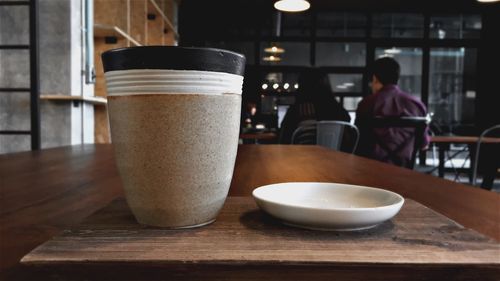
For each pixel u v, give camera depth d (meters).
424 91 6.80
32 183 0.72
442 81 7.07
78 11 2.69
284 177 0.81
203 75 0.35
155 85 0.35
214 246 0.33
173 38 5.89
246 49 6.84
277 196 0.47
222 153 0.38
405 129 2.48
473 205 0.57
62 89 2.60
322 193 0.50
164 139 0.35
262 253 0.31
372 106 2.66
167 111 0.35
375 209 0.36
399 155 2.50
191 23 6.78
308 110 3.02
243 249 0.32
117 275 0.30
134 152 0.36
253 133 4.11
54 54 2.59
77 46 2.68
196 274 0.30
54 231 0.42
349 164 1.06
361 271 0.30
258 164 1.04
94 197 0.60
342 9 6.83
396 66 2.67
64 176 0.80
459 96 7.05
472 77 6.99
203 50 0.35
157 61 0.34
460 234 0.37
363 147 2.58
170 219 0.37
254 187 0.68
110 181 0.74
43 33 2.59
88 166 0.95
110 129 0.38
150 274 0.31
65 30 2.59
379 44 6.69
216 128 0.37
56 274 0.30
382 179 0.80
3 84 2.48
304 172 0.89
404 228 0.39
